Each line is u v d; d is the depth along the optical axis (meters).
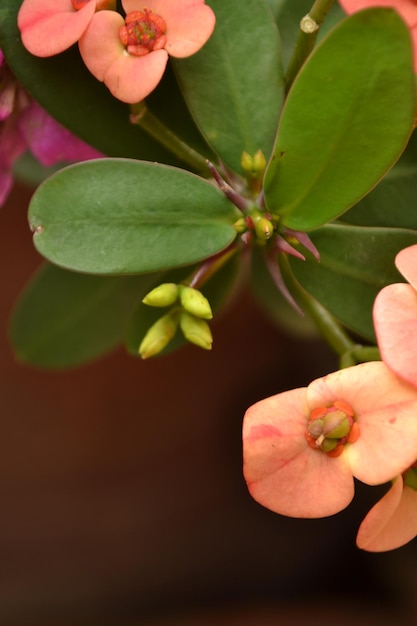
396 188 0.29
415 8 0.27
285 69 0.31
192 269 0.31
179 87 0.29
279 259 0.30
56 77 0.29
